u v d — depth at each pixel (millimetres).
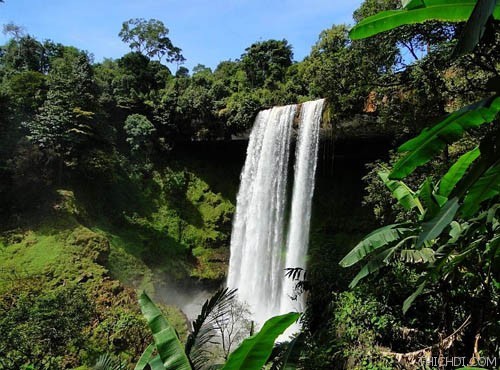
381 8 16266
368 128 24203
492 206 5387
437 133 4062
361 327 9391
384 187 16672
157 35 48844
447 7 4133
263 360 3850
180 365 4441
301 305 23812
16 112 29312
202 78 37750
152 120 34750
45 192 27906
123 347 17406
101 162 30141
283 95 31656
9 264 23625
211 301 6246
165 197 34094
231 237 31625
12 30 44281
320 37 22234
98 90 32844
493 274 5988
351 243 27938
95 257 25188
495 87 3498
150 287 26797
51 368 13812
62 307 16250
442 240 7309
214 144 35094
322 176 31266
